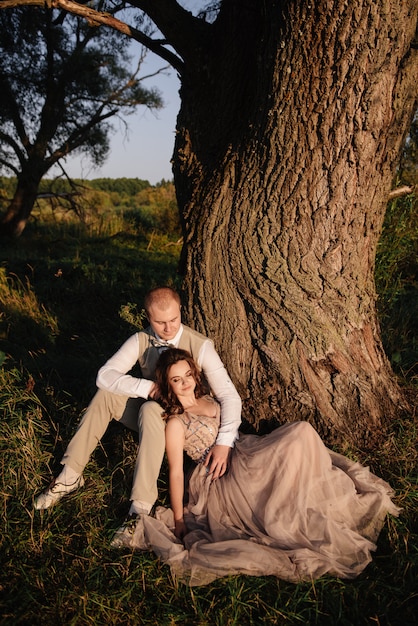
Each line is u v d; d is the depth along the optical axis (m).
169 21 3.75
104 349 5.55
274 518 2.88
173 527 3.08
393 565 2.83
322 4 3.06
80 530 3.03
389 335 5.25
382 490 3.09
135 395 3.23
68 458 3.27
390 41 3.15
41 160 13.72
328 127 3.37
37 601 2.58
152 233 14.48
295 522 2.87
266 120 3.46
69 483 3.26
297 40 3.19
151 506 3.08
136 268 8.85
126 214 16.73
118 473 3.52
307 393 3.66
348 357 3.78
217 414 3.32
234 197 3.71
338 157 3.45
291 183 3.53
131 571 2.77
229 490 3.03
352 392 3.74
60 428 3.91
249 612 2.58
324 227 3.62
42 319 6.17
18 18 12.46
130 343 3.45
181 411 3.18
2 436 3.60
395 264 6.41
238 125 3.80
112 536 2.95
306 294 3.67
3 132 13.37
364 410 3.73
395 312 5.95
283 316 3.66
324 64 3.21
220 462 3.14
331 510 2.93
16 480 3.31
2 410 3.97
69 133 14.58
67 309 6.54
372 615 2.57
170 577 2.73
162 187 21.28
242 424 3.71
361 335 3.87
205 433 3.21
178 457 3.12
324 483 2.97
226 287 3.74
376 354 3.97
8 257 9.47
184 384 3.18
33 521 3.06
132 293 6.99
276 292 3.65
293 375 3.67
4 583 2.69
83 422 3.32
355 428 3.70
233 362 3.75
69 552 2.87
